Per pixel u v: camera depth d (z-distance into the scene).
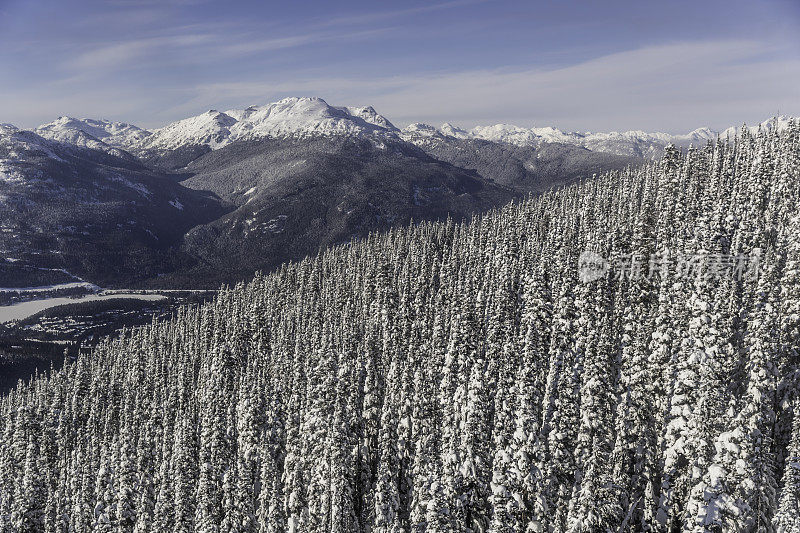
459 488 64.12
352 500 79.06
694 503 57.44
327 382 85.62
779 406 69.19
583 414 71.19
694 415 62.84
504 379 76.00
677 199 130.88
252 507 85.56
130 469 93.38
